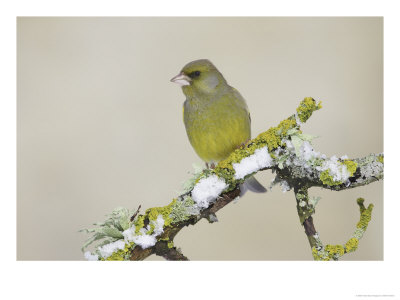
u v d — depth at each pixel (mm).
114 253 5375
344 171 5344
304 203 5598
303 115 5547
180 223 5531
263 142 5605
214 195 5578
